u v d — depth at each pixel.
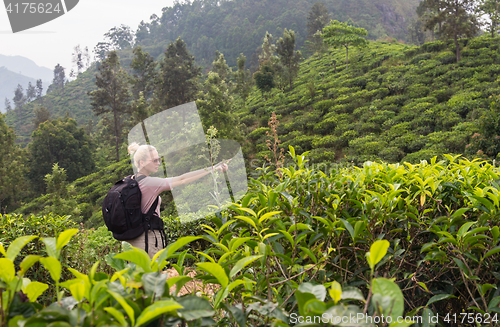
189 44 116.56
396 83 25.38
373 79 29.45
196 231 4.01
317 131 22.55
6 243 3.06
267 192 1.45
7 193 30.92
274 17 109.38
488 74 22.70
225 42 103.75
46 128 39.28
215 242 1.24
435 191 1.65
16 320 0.60
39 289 0.76
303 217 1.51
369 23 101.50
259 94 44.12
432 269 1.49
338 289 0.66
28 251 3.05
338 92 28.47
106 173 33.38
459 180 1.73
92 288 0.71
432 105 20.47
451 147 14.88
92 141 47.41
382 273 1.38
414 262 1.53
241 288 1.15
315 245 1.51
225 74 35.66
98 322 0.62
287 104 31.80
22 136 73.00
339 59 44.41
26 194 35.88
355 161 16.23
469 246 1.25
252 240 1.16
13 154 33.47
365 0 113.75
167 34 131.62
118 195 1.94
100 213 18.36
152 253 2.05
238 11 116.69
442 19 27.84
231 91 35.97
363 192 1.60
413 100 22.25
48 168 37.94
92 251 3.62
